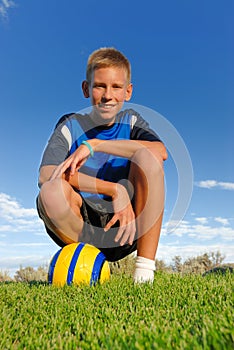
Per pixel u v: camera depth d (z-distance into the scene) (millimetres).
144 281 3145
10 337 1995
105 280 3344
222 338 1499
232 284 3160
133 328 1945
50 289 3154
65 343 1816
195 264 7176
